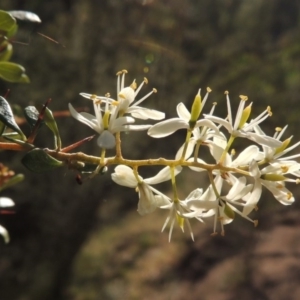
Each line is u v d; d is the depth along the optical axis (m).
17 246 0.60
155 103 0.49
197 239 0.65
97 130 0.10
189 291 0.59
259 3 0.64
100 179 0.55
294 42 0.61
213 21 0.60
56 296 0.59
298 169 0.11
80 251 0.64
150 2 0.47
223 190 0.25
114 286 0.61
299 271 0.56
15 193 0.56
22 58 0.46
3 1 0.41
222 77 0.57
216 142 0.11
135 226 0.70
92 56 0.48
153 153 0.51
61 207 0.56
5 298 0.57
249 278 0.57
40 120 0.10
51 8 0.46
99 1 0.47
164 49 0.45
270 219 0.65
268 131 0.55
